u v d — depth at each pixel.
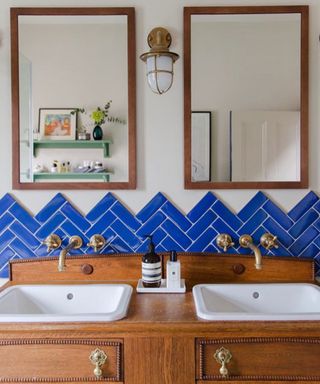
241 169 1.53
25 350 1.05
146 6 1.52
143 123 1.54
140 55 1.50
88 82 1.53
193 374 1.05
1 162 1.54
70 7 1.51
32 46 1.53
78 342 1.05
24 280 1.50
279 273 1.50
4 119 1.54
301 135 1.52
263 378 1.05
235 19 1.52
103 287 1.38
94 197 1.54
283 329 1.03
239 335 1.04
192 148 1.53
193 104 1.52
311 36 1.52
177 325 1.04
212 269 1.50
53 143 1.53
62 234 1.54
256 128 1.53
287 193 1.54
